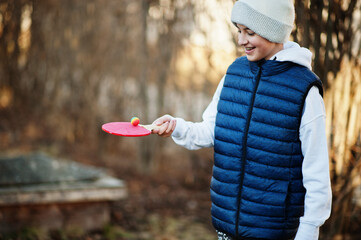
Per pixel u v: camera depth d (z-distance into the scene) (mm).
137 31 7023
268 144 2043
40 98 8797
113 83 7441
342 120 3264
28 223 4145
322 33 3141
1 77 9109
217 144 2193
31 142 7637
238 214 2121
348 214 3523
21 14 8758
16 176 4246
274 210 2057
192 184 6418
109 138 7578
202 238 4641
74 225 4332
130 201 5555
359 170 3332
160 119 2303
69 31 8062
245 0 2023
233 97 2168
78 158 7156
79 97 7965
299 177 2066
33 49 8766
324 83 3182
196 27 5707
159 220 5039
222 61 4984
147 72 6766
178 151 7094
